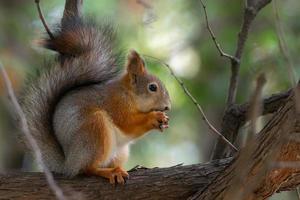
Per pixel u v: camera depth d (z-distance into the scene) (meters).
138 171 9.68
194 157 21.62
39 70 10.67
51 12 19.81
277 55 16.42
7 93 6.86
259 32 17.97
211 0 20.97
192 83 19.44
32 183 9.41
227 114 11.29
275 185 8.15
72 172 9.71
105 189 9.49
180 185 9.45
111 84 10.61
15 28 19.05
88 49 10.88
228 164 8.94
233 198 6.64
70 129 9.89
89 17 11.31
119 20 20.20
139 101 10.65
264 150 7.91
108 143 9.90
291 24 18.28
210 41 19.61
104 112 10.16
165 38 21.14
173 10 21.52
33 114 10.29
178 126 20.86
